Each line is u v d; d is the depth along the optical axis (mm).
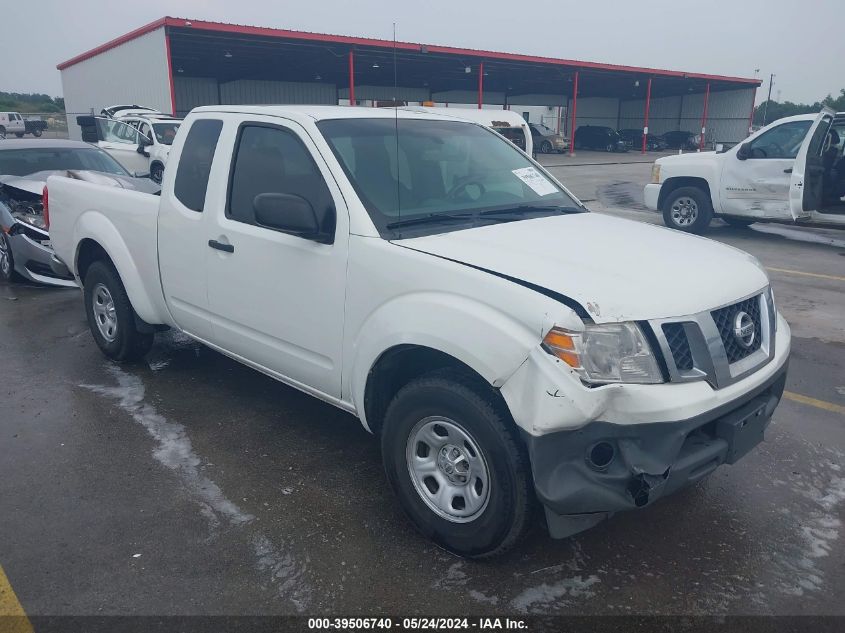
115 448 4156
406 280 3115
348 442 4273
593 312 2660
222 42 28016
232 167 4121
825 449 4258
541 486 2701
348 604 2863
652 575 3074
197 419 4566
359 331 3369
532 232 3512
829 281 8617
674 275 3023
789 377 5438
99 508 3521
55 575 3012
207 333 4473
